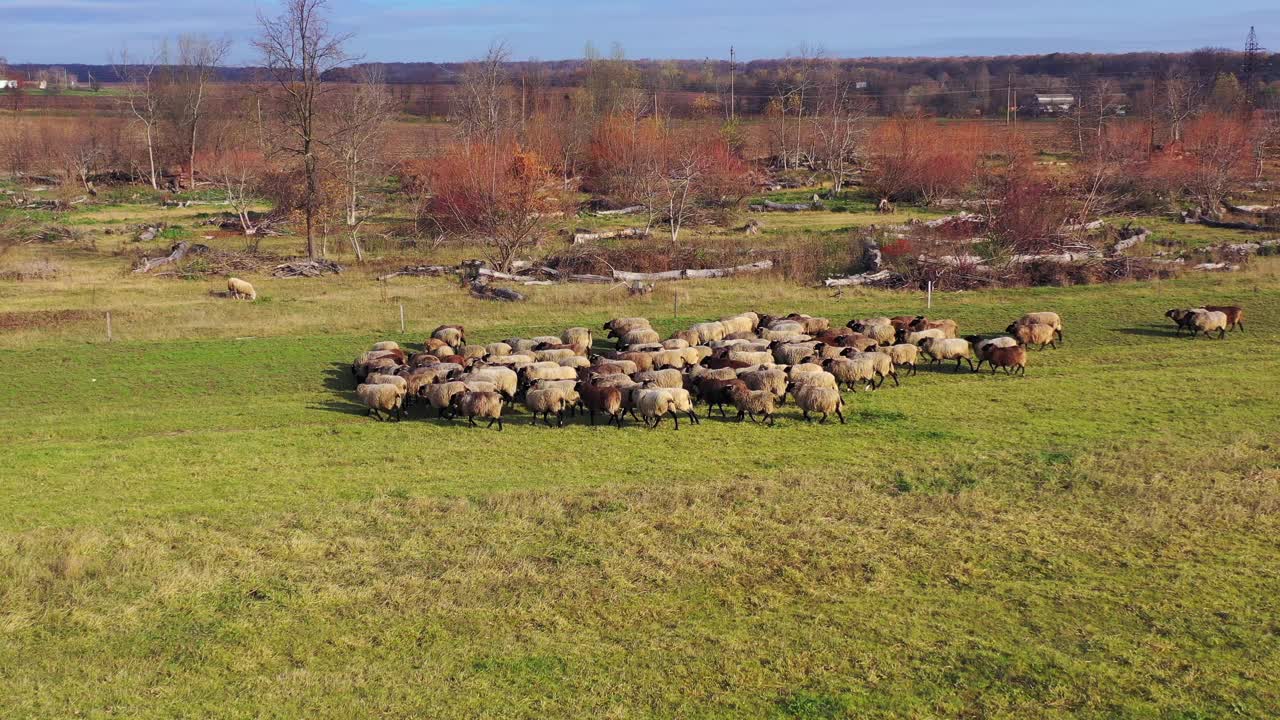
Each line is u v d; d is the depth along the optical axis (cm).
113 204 9456
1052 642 1555
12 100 17875
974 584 1762
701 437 2702
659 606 1695
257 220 7888
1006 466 2388
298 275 5550
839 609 1677
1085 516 2072
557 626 1625
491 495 2208
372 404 2939
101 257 6206
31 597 1703
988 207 6288
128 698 1405
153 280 5334
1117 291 4681
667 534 1994
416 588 1755
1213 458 2403
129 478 2361
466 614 1666
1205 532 1975
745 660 1516
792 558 1873
